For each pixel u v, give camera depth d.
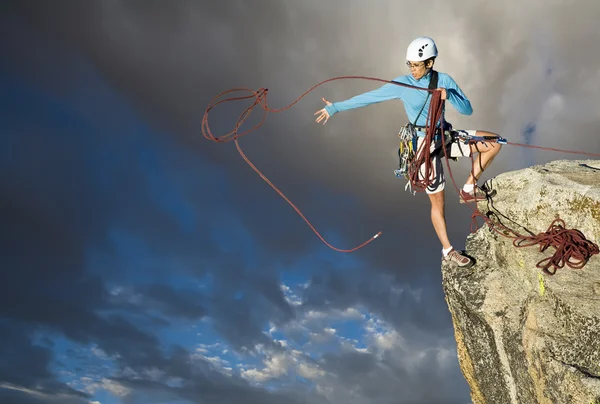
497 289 6.54
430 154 6.79
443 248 7.04
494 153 7.05
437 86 6.58
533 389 5.89
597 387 4.92
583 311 5.38
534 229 6.71
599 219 6.05
